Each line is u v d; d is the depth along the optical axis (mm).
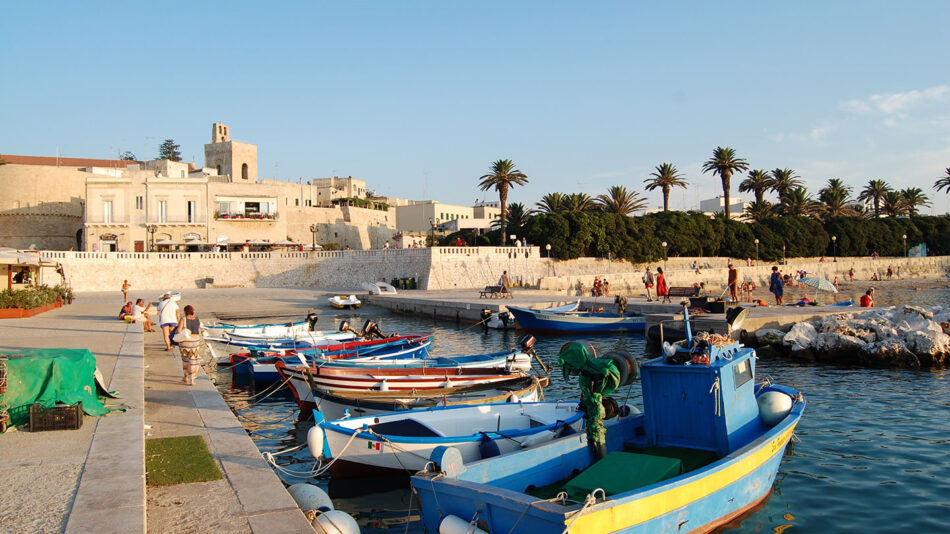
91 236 69812
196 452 9219
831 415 15984
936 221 109750
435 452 8281
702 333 10656
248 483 7910
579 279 65125
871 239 101438
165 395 13750
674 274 76875
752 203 101750
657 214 87000
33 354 10312
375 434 10430
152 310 38938
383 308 51188
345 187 125500
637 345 30391
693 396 9875
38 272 45531
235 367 22328
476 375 17672
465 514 7664
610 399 10836
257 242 74688
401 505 10625
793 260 94500
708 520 8781
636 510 7461
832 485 11188
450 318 42844
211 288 61281
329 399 14750
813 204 102938
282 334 27797
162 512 6898
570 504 7402
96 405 10445
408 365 18797
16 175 79750
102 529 5664
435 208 118438
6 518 5992
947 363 22281
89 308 39688
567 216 74875
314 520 7516
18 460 7836
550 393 19516
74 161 95125
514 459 8859
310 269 64312
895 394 18156
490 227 113750
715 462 8859
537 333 35156
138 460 7840
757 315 28344
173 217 72938
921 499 10492
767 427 11641
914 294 64125
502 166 78125
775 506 10250
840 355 23609
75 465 7656
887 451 13055
